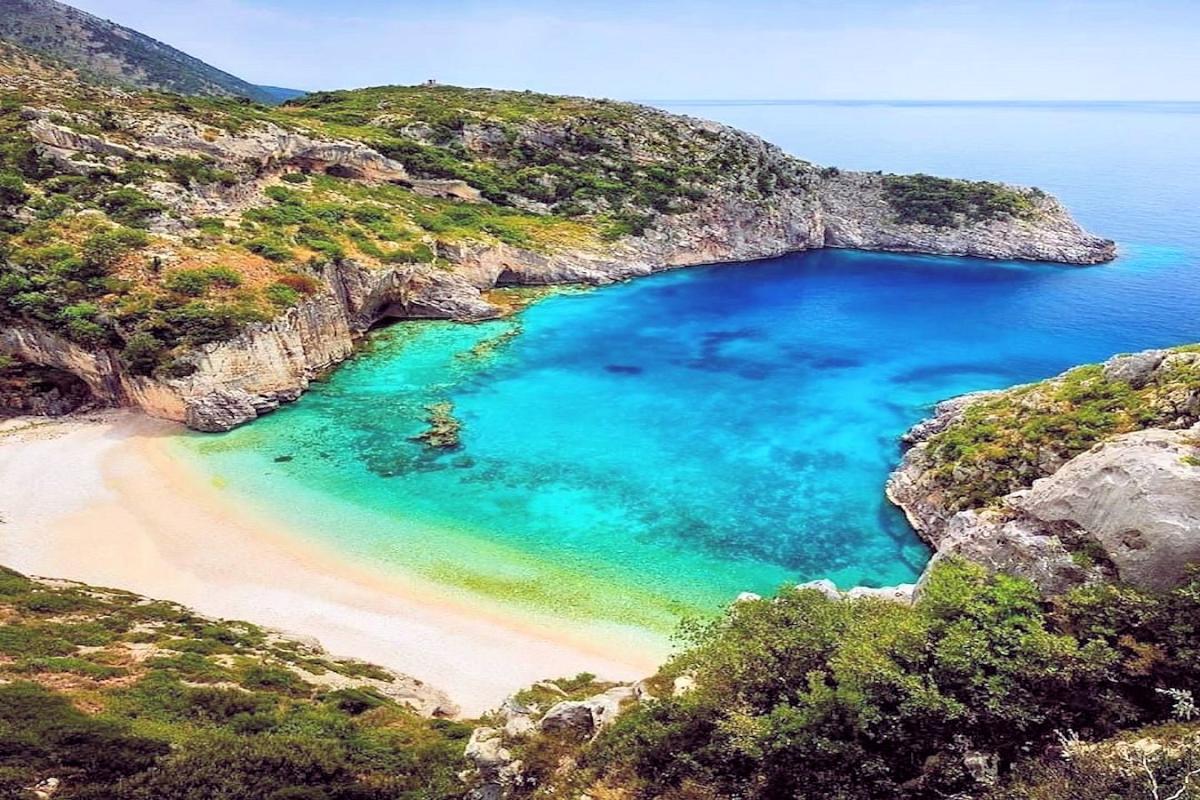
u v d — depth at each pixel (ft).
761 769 53.21
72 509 135.33
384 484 152.25
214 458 159.43
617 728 61.82
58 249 190.60
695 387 214.69
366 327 250.98
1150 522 61.31
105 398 179.63
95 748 62.85
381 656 103.24
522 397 203.31
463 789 63.72
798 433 183.73
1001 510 86.94
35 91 287.69
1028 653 52.39
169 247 206.69
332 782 65.36
